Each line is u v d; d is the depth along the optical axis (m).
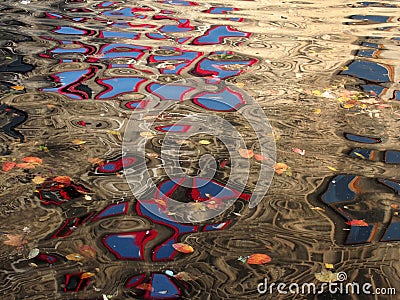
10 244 1.51
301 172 1.91
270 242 1.56
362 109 2.41
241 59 2.96
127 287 1.37
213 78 2.68
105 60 2.87
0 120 2.19
